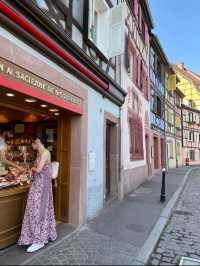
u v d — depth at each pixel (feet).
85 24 19.08
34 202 13.46
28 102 14.25
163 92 67.51
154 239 15.39
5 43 11.15
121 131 28.45
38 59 13.35
